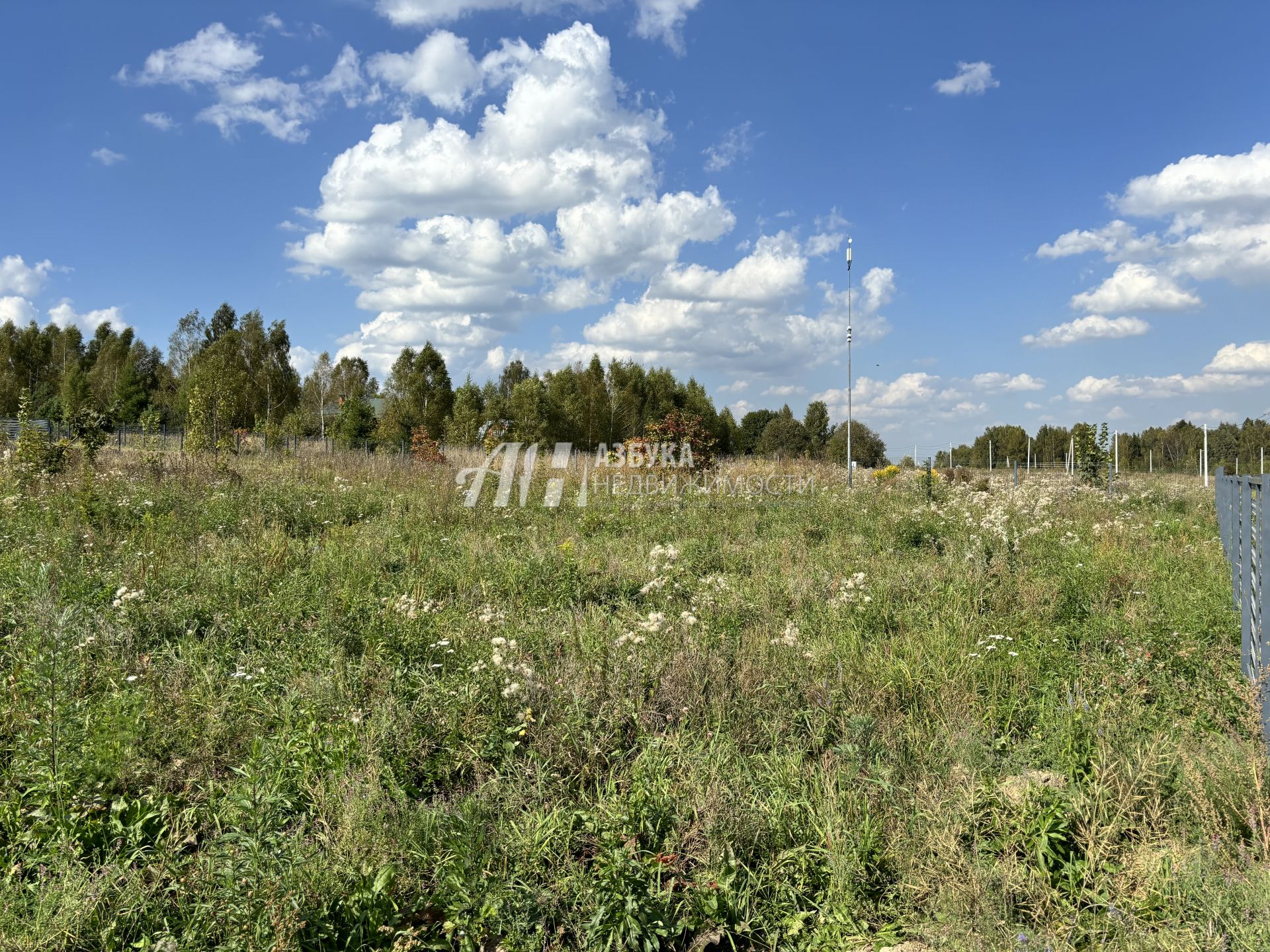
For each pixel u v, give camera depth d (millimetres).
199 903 2771
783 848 3328
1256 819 3180
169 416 35875
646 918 2809
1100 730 3938
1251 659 4516
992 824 3344
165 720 4195
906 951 2785
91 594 6164
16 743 3840
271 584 6906
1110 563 8289
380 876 2916
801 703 4793
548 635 5707
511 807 3516
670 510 13492
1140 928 2676
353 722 4133
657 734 4199
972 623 6184
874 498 15141
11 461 13695
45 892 2836
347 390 56719
